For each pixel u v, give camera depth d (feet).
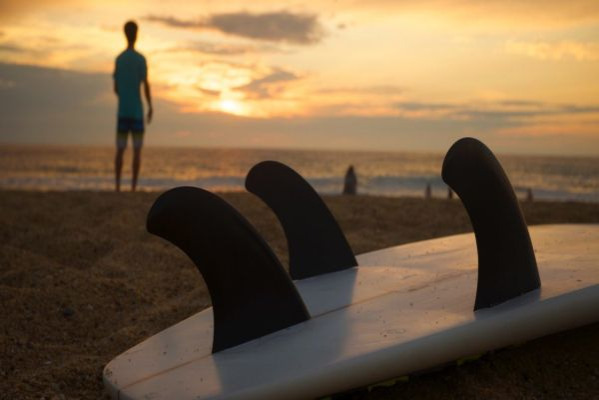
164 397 5.57
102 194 22.13
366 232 16.31
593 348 6.92
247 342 6.48
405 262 8.92
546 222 17.71
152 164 202.08
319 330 6.37
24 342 9.11
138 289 11.64
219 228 6.40
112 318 10.28
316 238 9.06
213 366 6.04
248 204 19.47
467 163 6.15
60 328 9.78
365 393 6.37
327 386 5.39
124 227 16.56
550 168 212.43
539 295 6.03
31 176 129.18
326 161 256.52
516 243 6.24
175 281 12.25
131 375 6.29
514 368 6.68
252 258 6.53
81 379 7.80
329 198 22.07
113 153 279.08
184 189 6.28
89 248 14.61
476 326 5.67
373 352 5.49
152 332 9.50
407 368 5.54
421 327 5.88
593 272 6.46
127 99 24.03
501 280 6.15
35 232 15.96
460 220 17.88
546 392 6.35
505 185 6.31
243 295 6.53
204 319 7.80
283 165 9.14
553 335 7.15
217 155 300.81
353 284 8.09
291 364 5.62
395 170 190.49
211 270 6.44
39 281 11.82
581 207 20.08
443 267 8.25
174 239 6.30
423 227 17.13
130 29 24.08
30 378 7.82
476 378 6.53
